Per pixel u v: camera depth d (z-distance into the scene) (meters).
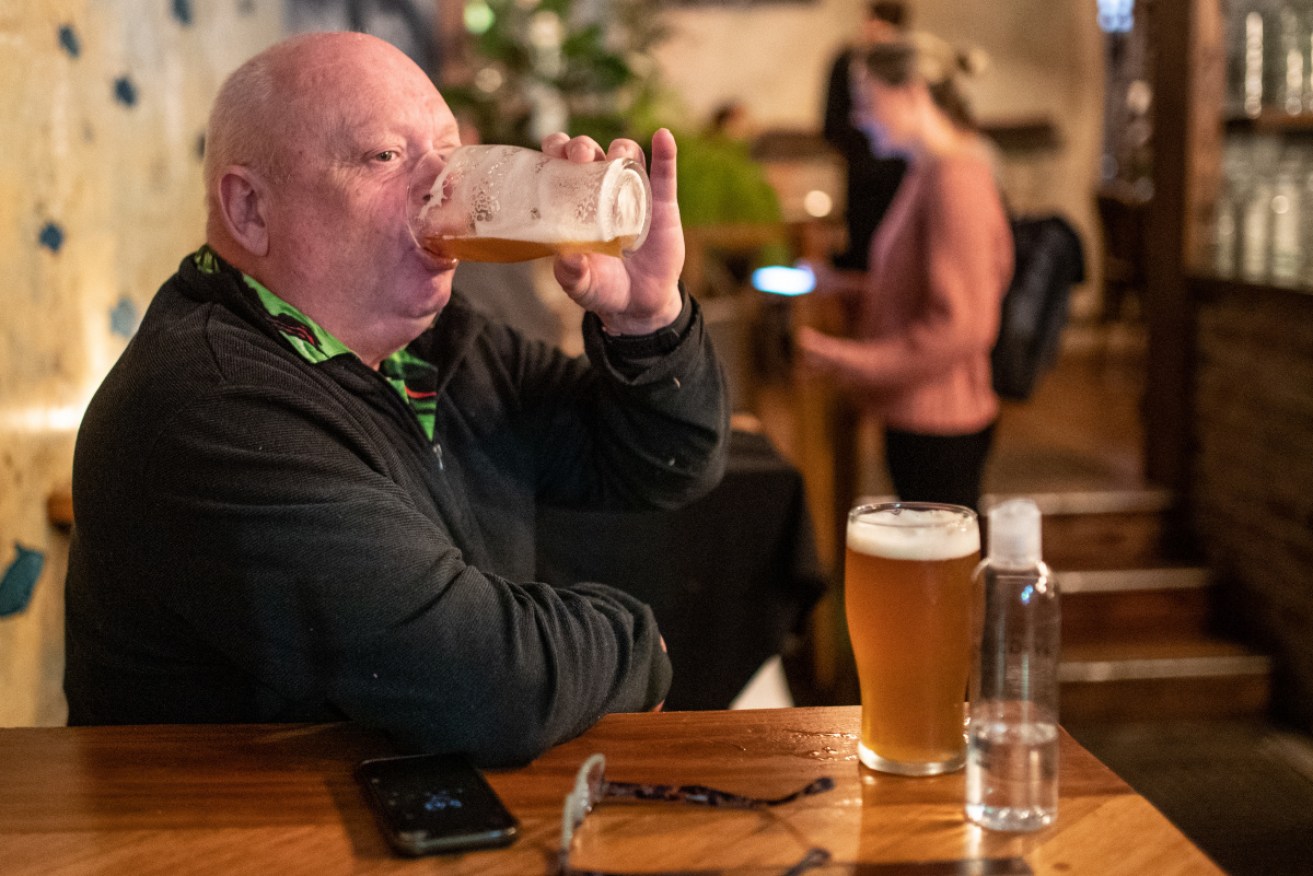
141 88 2.12
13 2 1.64
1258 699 3.44
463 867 0.80
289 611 1.00
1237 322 3.56
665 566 2.04
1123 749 3.24
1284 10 3.55
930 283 2.52
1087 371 6.59
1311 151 3.60
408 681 0.98
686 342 1.26
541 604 1.04
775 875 0.79
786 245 3.28
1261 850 2.64
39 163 1.71
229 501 1.00
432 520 1.21
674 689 2.10
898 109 2.58
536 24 3.87
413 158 1.11
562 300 3.17
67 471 1.78
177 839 0.85
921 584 0.88
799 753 0.97
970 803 0.85
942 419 2.63
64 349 1.78
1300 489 3.27
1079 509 3.87
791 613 2.16
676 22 7.51
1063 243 2.70
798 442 3.25
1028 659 0.84
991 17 7.56
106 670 1.14
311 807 0.89
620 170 0.98
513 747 0.96
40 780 0.94
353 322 1.15
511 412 1.40
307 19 3.37
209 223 1.17
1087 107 7.58
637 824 0.86
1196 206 3.80
